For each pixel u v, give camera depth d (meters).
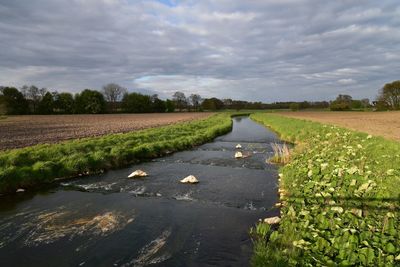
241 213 9.98
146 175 15.35
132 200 11.43
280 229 8.05
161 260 7.11
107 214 9.98
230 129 43.78
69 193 12.42
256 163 18.36
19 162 14.93
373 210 7.38
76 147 18.69
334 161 10.89
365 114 72.75
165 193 12.28
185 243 7.92
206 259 7.11
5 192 12.45
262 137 33.56
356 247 6.22
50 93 105.81
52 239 8.19
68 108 108.38
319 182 9.44
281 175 13.16
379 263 5.73
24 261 7.11
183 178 14.73
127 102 122.25
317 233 7.02
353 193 8.23
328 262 5.98
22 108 98.69
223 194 12.05
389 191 7.79
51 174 14.50
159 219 9.53
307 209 8.42
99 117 79.06
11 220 9.49
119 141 22.70
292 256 6.42
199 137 29.06
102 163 16.81
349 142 14.68
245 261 7.00
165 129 32.56
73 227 8.94
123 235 8.41
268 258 6.62
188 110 145.25
